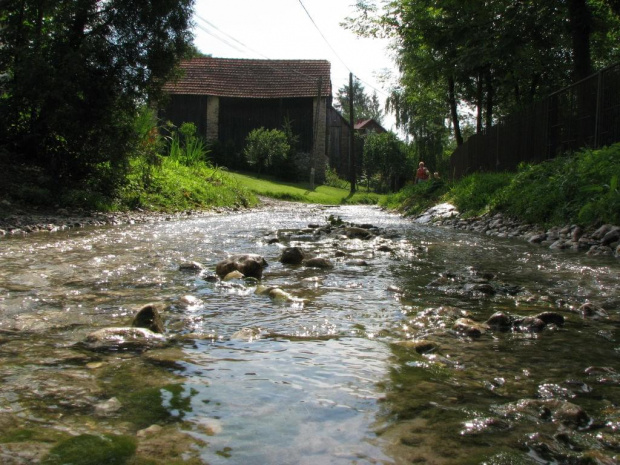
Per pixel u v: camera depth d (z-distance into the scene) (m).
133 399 1.35
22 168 11.12
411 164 44.00
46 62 10.67
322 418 1.26
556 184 7.88
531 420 1.28
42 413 1.25
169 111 33.50
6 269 3.69
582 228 6.43
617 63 8.20
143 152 13.36
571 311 2.66
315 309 2.59
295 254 4.36
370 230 8.06
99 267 3.87
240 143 34.62
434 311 2.55
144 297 2.80
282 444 1.11
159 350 1.82
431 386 1.51
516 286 3.35
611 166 7.05
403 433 1.18
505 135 14.07
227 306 2.62
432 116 27.42
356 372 1.62
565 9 12.28
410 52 21.75
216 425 1.20
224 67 35.75
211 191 16.52
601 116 8.73
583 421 1.29
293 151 33.50
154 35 12.02
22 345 1.86
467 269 4.12
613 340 2.11
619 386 1.56
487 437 1.18
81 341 1.92
